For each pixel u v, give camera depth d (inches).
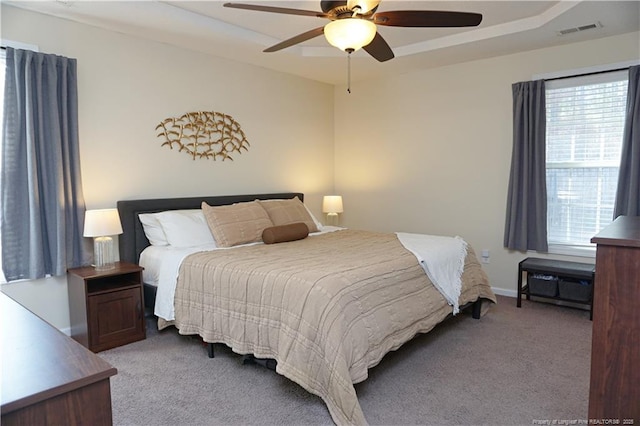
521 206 168.6
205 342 114.7
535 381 100.3
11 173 116.9
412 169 203.5
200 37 147.9
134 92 146.3
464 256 138.6
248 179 187.2
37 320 49.8
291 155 207.2
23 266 120.2
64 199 125.7
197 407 89.1
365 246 136.0
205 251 128.6
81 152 133.6
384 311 97.1
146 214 145.3
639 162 140.7
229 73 176.6
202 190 169.0
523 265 158.4
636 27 140.1
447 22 99.4
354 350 84.4
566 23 135.9
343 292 89.6
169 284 122.6
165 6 128.0
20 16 120.0
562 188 165.0
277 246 138.7
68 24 129.8
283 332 90.8
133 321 125.4
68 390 33.9
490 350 119.0
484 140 180.5
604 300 61.9
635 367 60.1
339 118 229.3
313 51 173.0
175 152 159.3
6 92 115.4
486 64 177.9
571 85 158.7
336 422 80.0
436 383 99.4
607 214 155.7
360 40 100.5
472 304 146.9
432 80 194.1
